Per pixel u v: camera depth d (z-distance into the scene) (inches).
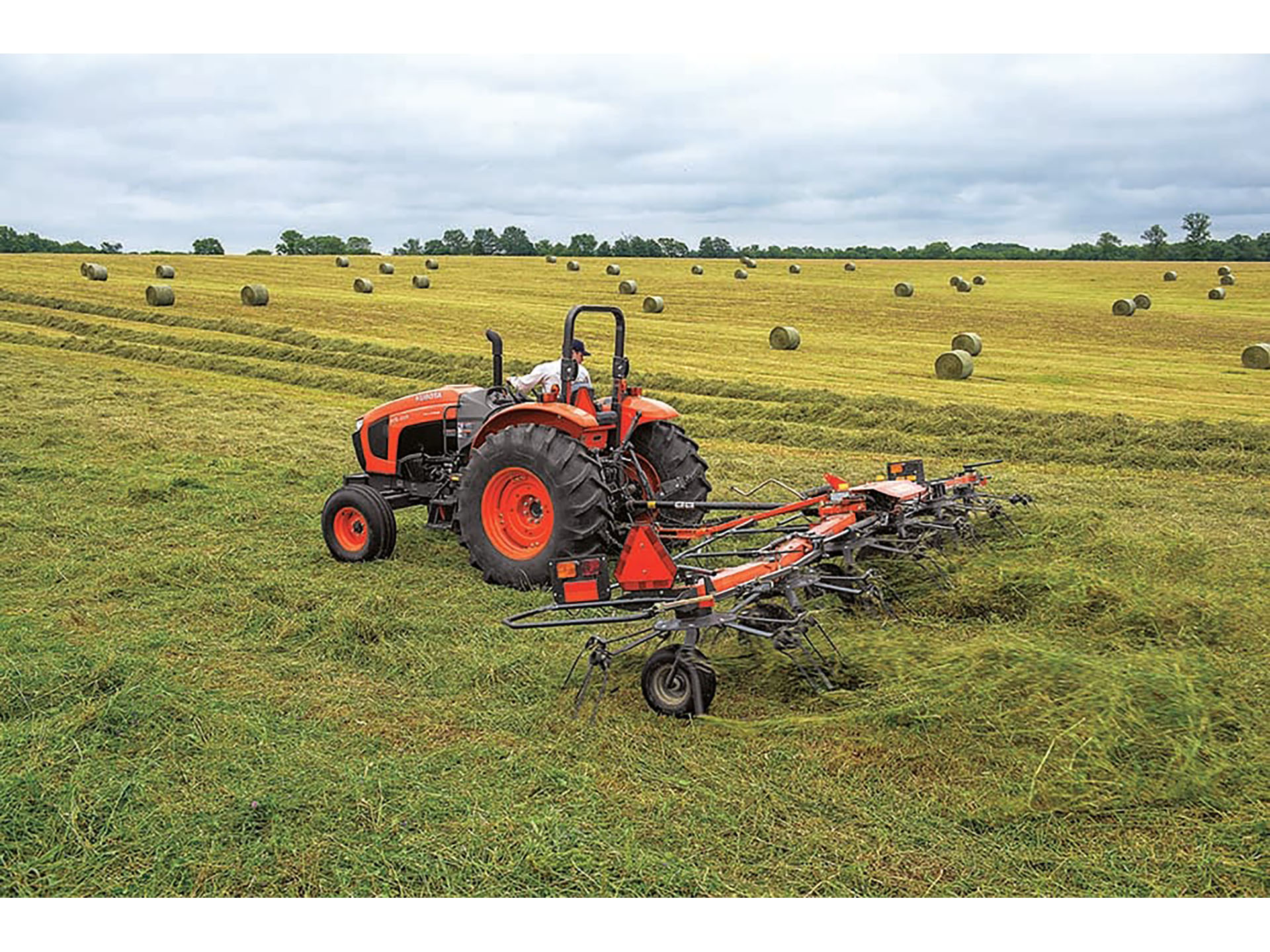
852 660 204.5
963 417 603.5
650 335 1094.4
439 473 319.0
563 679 207.3
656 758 173.0
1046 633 224.7
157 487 372.8
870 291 1828.2
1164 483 441.7
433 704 197.0
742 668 207.0
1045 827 151.6
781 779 165.3
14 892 137.3
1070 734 169.9
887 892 137.8
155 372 783.7
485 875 140.2
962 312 1462.8
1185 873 141.1
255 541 316.8
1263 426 556.4
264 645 229.1
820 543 232.5
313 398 692.1
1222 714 177.6
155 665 210.2
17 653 216.2
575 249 4355.3
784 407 647.8
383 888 137.9
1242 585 250.1
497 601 260.7
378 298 1407.5
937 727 177.0
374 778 165.0
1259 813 152.6
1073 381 812.0
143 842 147.7
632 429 302.7
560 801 159.0
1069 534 285.6
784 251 4660.4
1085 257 4611.2
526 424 279.3
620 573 218.7
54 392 631.8
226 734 180.4
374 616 243.8
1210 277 2303.2
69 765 168.4
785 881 139.8
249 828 151.8
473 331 1056.8
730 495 407.8
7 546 302.8
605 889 137.3
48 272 1641.2
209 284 1562.5
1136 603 227.9
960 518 290.0
